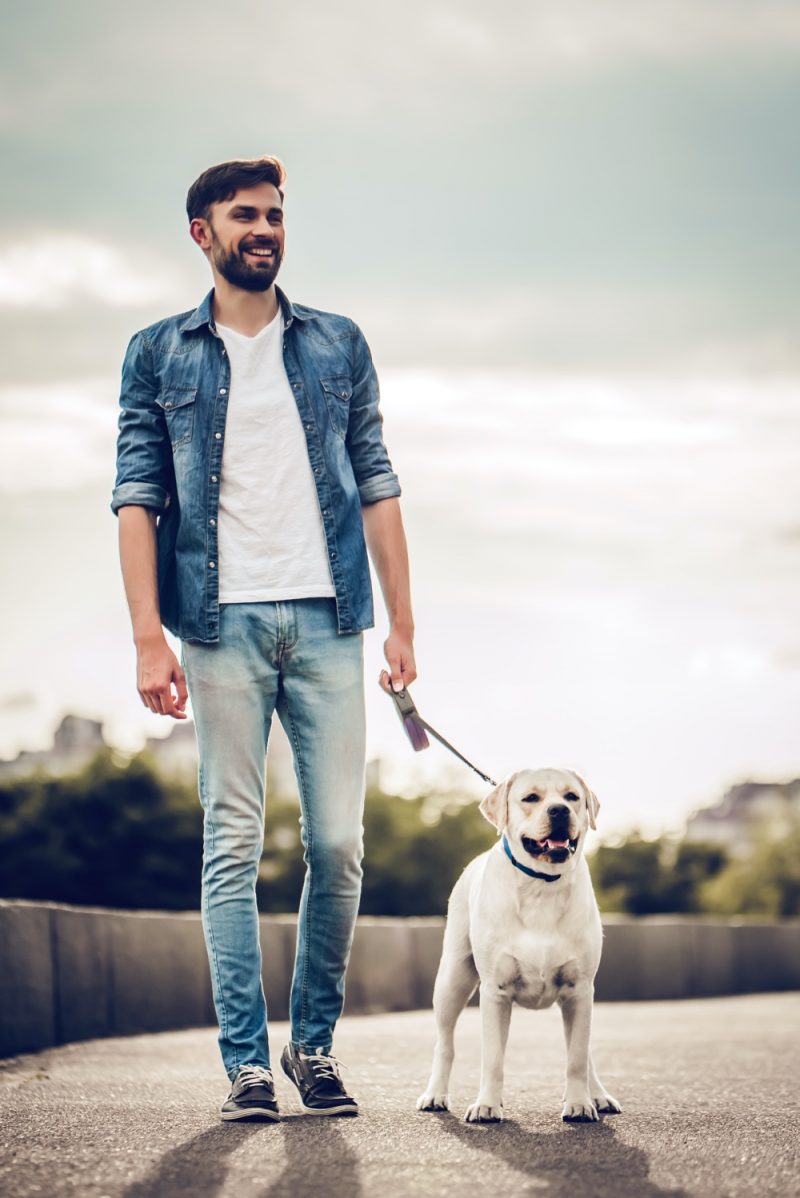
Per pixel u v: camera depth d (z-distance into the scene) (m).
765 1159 3.87
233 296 4.87
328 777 4.75
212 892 4.65
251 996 4.59
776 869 79.94
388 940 12.60
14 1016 7.36
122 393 4.97
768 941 18.61
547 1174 3.63
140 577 4.78
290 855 59.41
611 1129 4.44
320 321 5.00
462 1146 4.04
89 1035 8.38
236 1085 4.51
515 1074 6.43
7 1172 3.60
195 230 4.91
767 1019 11.62
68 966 8.12
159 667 4.70
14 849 49.88
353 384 5.05
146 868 50.41
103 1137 4.15
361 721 4.80
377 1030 9.63
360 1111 4.84
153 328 4.96
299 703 4.75
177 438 4.79
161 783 51.59
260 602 4.68
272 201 4.85
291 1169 3.64
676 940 16.58
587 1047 4.75
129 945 9.01
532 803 4.72
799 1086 5.76
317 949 4.82
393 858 63.66
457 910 5.15
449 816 65.44
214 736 4.67
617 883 82.75
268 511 4.73
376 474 5.10
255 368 4.84
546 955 4.66
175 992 9.59
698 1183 3.54
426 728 5.07
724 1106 5.05
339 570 4.77
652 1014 12.52
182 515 4.76
